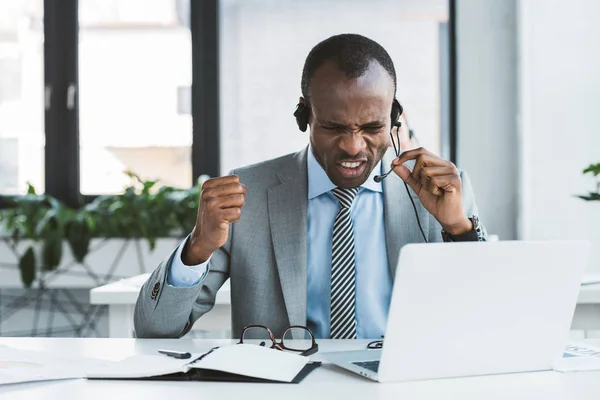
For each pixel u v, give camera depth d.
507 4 3.67
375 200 1.51
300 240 1.47
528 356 1.11
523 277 1.07
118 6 3.89
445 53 3.75
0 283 3.63
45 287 3.65
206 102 3.87
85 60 3.92
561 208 3.31
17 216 3.72
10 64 3.94
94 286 3.63
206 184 1.30
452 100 3.73
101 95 3.92
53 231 3.58
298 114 1.45
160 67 3.89
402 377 1.05
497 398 0.97
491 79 3.69
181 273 1.35
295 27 3.80
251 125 3.85
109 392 1.00
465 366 1.08
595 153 3.28
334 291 1.45
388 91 1.35
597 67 3.27
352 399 0.96
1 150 3.96
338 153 1.37
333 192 1.49
